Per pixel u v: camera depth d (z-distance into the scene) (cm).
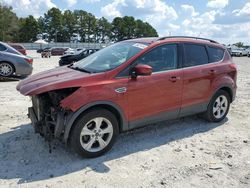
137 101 512
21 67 1243
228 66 660
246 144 554
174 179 424
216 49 655
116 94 484
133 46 553
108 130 489
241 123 675
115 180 419
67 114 455
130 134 584
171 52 568
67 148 511
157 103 540
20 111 721
